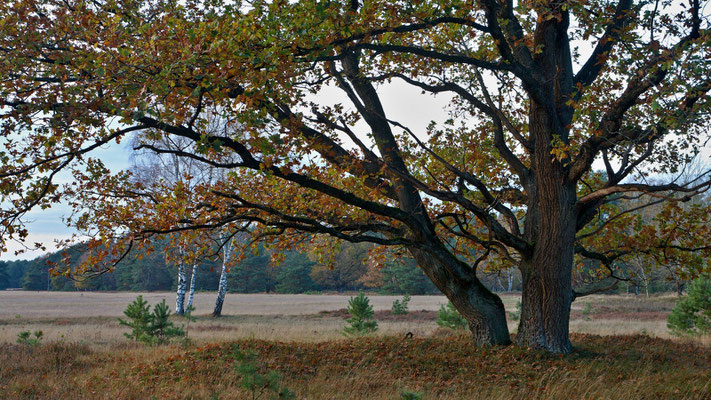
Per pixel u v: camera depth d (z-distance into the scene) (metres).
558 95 12.38
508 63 10.85
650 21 9.90
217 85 7.93
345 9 9.64
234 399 8.66
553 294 12.08
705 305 19.48
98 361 13.37
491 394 9.20
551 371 10.62
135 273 98.75
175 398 8.94
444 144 14.39
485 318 13.04
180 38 8.09
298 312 40.94
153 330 18.48
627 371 10.73
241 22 8.23
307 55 9.00
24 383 10.45
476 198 14.75
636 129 10.21
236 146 9.43
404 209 13.04
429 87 12.76
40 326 27.55
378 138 13.41
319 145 9.45
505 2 11.30
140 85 8.23
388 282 83.56
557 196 11.93
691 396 8.78
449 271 12.59
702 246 12.98
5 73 9.07
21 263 149.75
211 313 36.69
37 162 9.59
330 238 15.41
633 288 55.66
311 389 9.48
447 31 12.79
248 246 13.61
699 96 8.37
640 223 13.42
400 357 12.20
